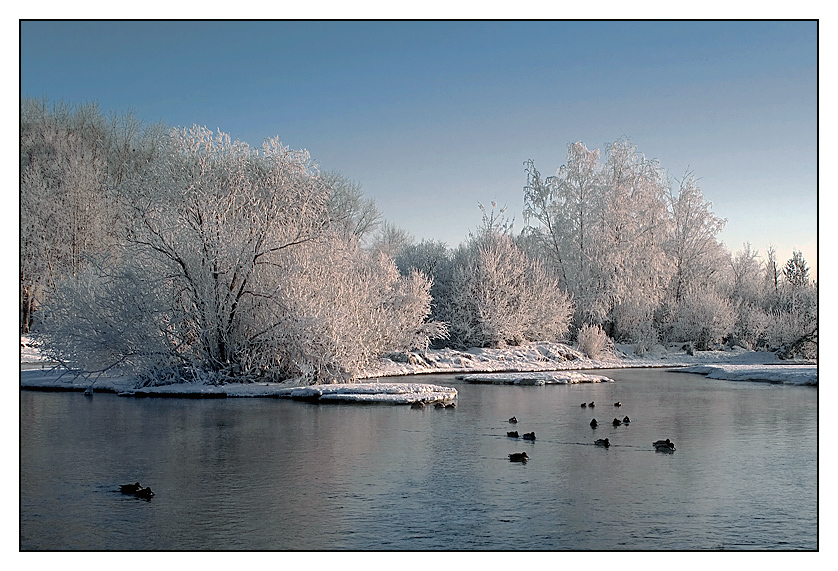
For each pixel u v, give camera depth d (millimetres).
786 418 17938
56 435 14992
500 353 38812
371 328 28641
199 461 12352
